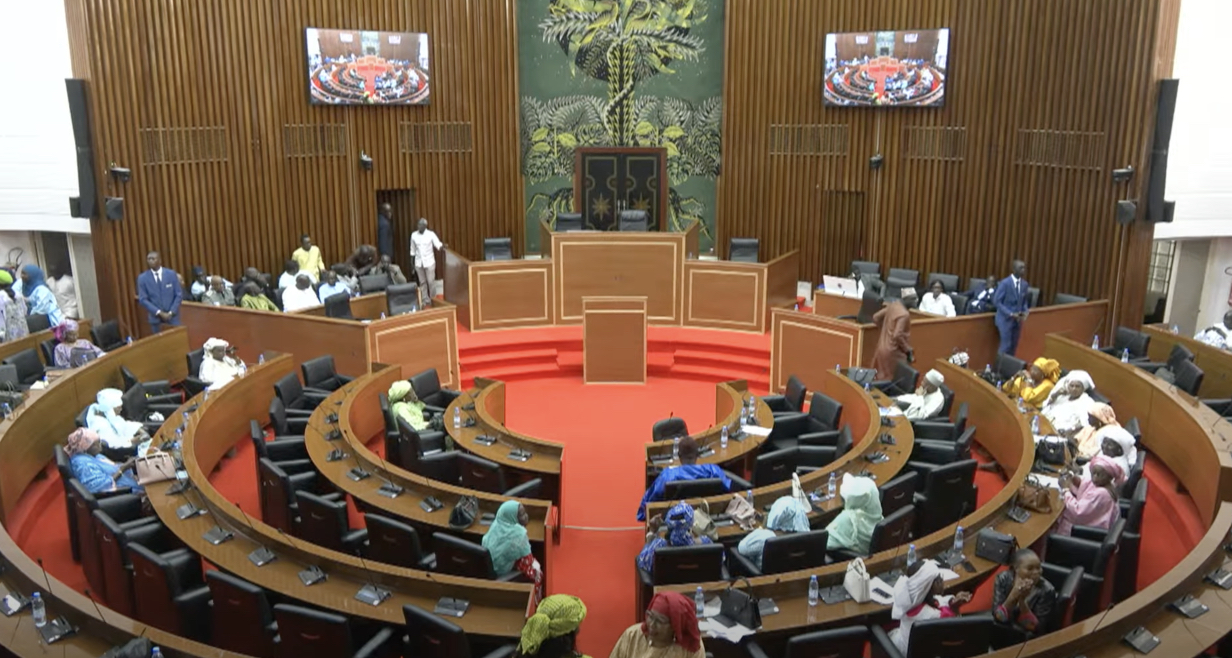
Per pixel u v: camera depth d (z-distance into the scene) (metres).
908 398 11.28
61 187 15.46
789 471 9.71
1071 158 14.99
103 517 7.34
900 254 17.34
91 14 14.15
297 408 11.34
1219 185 14.80
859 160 17.30
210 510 7.84
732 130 18.03
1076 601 7.07
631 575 8.73
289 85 16.36
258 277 15.48
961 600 6.84
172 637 5.79
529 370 14.55
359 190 17.31
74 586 8.27
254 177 16.27
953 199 16.61
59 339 12.73
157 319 14.11
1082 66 14.66
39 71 15.07
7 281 13.94
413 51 17.06
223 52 15.62
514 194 18.58
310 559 7.03
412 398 11.08
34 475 9.84
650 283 15.73
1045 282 15.69
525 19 18.36
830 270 18.34
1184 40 14.04
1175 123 14.44
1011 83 15.65
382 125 17.28
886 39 16.39
